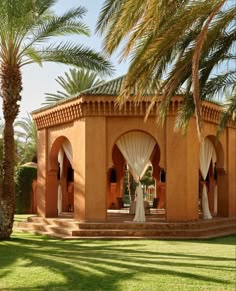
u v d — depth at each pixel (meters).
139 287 9.55
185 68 11.10
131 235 19.16
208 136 23.06
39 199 24.59
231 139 24.92
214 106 22.30
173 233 19.12
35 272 11.30
